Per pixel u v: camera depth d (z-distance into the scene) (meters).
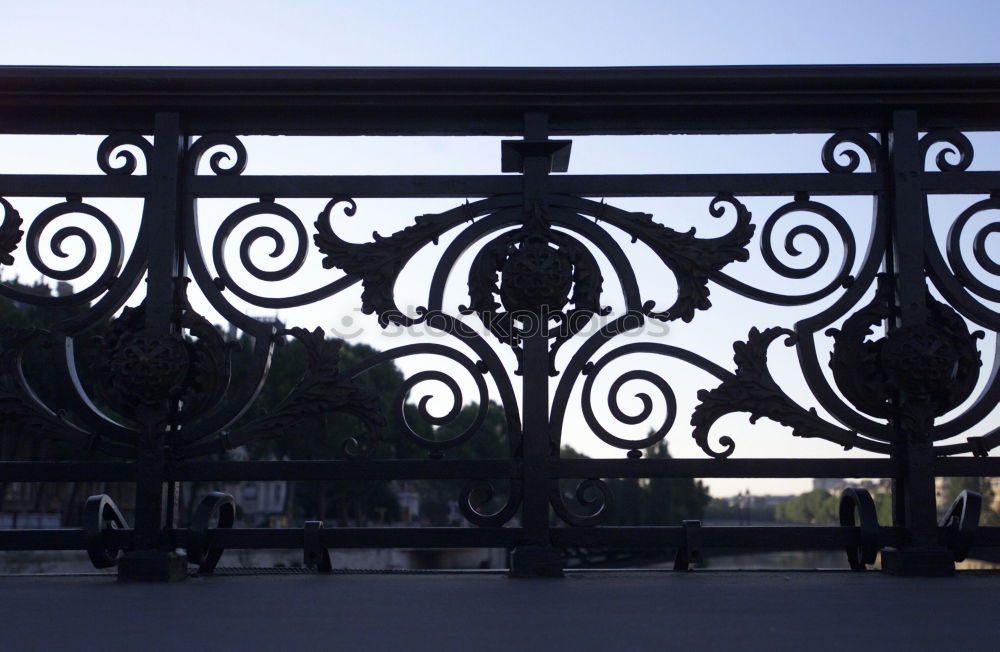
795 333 3.21
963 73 3.21
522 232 3.24
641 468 3.10
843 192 3.30
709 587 2.76
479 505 3.09
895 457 3.16
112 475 3.06
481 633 2.01
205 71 3.21
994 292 3.24
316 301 3.19
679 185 3.28
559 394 3.14
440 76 3.22
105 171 3.25
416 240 3.22
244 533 3.10
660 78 3.22
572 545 3.07
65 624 2.13
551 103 3.27
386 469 3.07
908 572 3.02
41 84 3.20
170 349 3.04
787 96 3.26
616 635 1.99
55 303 3.17
